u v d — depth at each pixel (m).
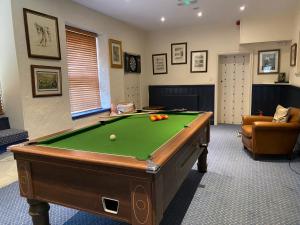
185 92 6.48
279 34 5.19
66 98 3.96
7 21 3.11
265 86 5.72
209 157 3.75
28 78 3.32
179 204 2.39
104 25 4.87
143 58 6.59
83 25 4.31
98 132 2.26
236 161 3.56
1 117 3.37
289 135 3.46
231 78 6.26
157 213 1.36
